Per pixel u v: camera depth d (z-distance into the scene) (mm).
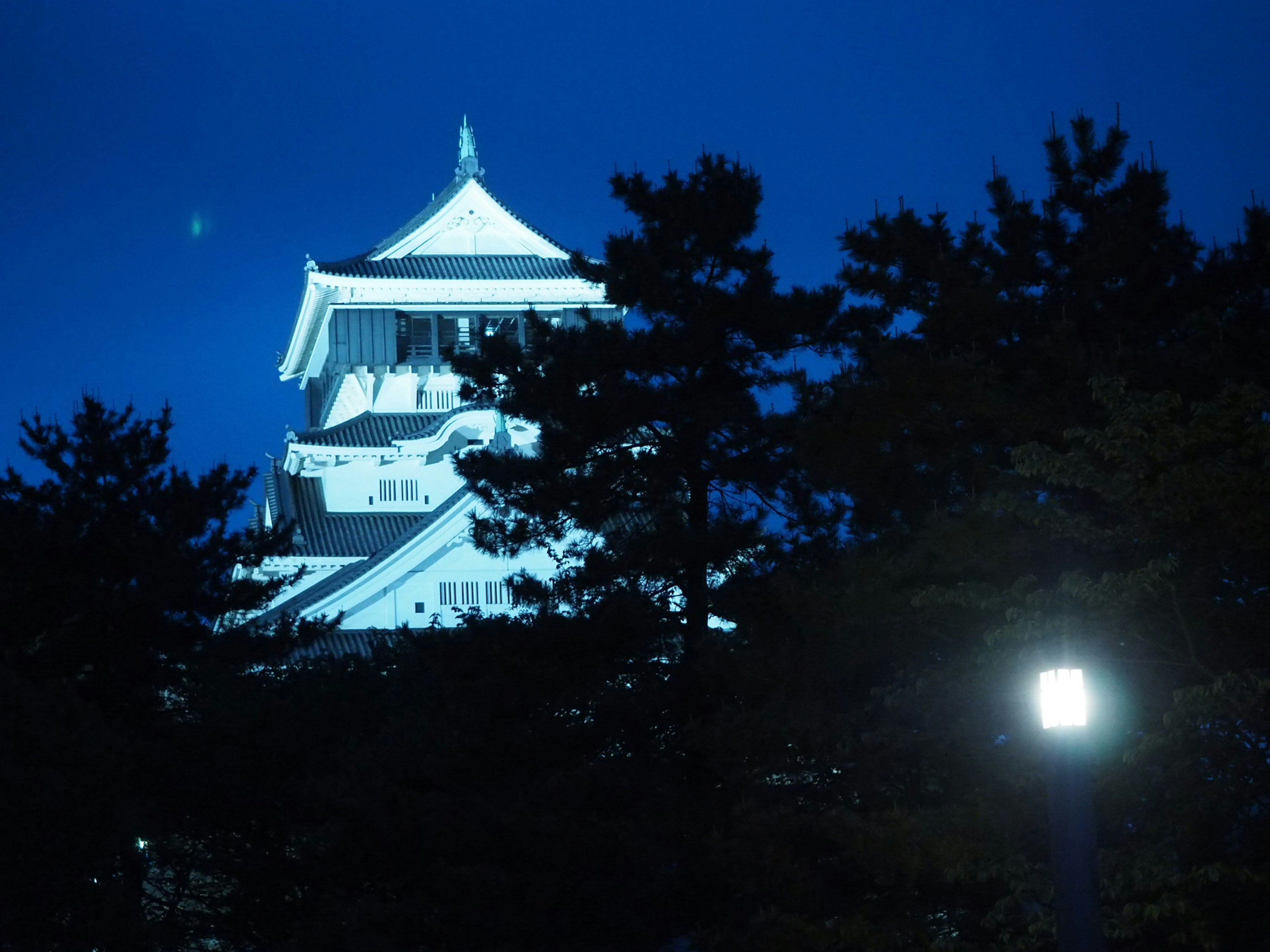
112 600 71500
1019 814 42594
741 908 52031
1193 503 40125
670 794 54031
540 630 57781
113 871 61875
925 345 52219
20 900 53594
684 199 62188
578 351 60844
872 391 48156
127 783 59688
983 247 55875
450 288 179375
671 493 60969
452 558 144250
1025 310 51969
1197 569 42250
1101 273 51531
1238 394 40875
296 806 66438
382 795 58062
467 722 58469
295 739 67188
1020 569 46625
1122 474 40938
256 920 67375
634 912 54219
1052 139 57250
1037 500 44250
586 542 87625
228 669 72500
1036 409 46750
